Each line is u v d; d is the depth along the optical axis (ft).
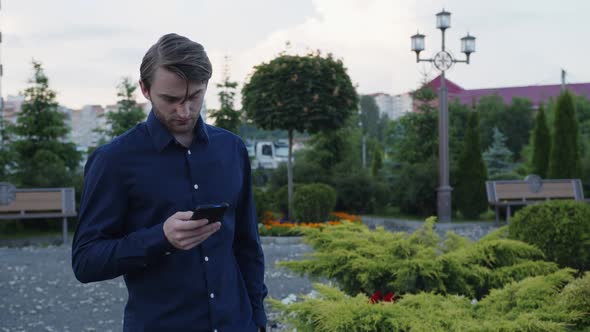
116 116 64.64
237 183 6.81
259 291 7.14
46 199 41.55
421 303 10.75
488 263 13.96
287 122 46.34
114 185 6.22
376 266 13.69
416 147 66.28
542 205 21.06
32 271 28.86
